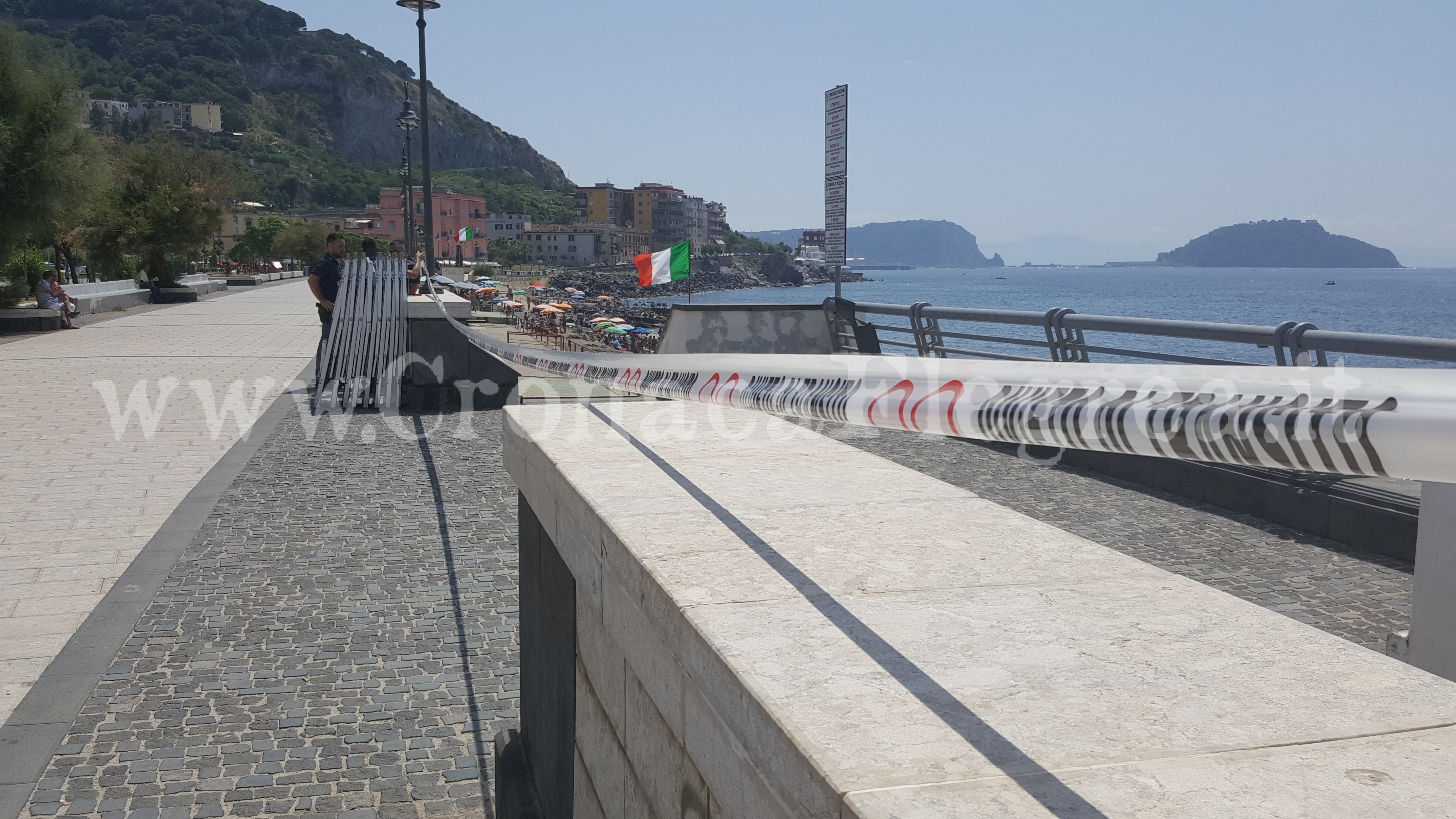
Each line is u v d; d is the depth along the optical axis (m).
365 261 12.56
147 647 4.85
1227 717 1.07
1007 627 1.34
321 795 3.53
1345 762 0.97
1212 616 1.39
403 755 3.82
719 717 1.27
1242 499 5.68
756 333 9.11
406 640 4.97
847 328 9.09
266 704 4.24
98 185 26.28
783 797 1.07
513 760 3.10
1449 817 0.86
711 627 1.35
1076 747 1.01
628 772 1.79
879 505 2.01
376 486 8.27
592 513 1.98
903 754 0.99
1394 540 4.76
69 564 6.10
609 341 42.53
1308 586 4.35
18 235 24.34
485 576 5.96
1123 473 6.60
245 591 5.66
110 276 44.59
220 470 8.82
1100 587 1.51
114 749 3.83
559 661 2.48
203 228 44.81
